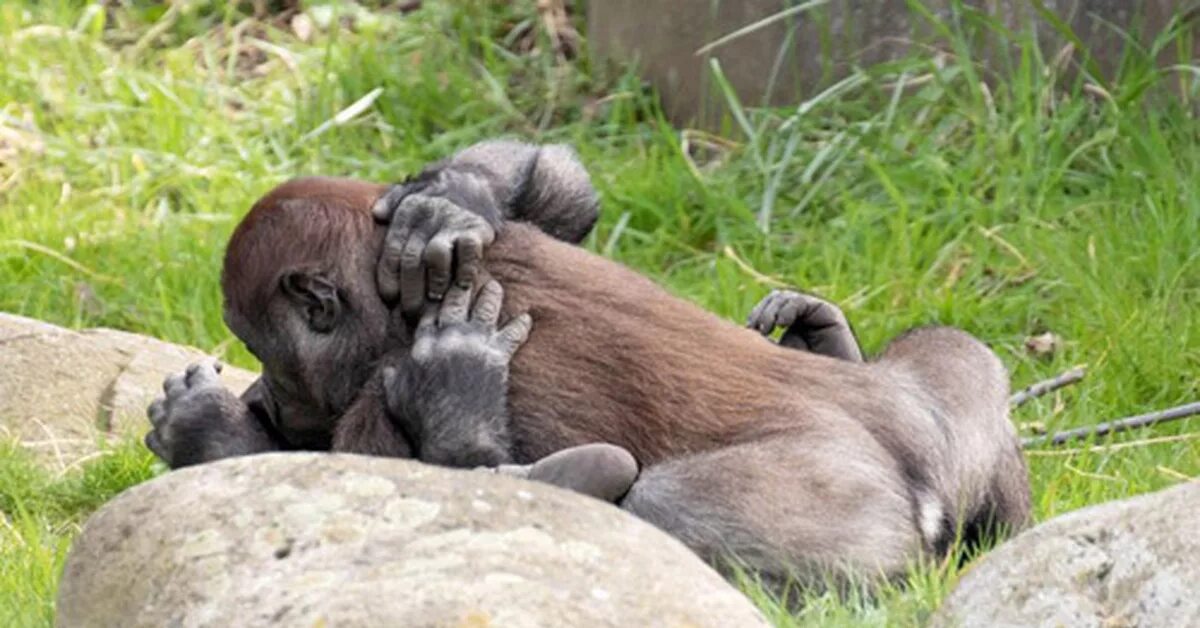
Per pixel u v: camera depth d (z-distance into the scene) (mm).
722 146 20094
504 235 10461
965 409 10875
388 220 10414
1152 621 8062
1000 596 8422
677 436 10039
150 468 13516
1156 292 16766
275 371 10594
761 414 10117
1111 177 18422
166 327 17812
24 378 15070
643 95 21359
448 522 8031
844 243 17969
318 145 21094
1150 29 19234
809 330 12188
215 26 23875
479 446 9727
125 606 8094
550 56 22375
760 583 9453
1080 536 8391
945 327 11695
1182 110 18812
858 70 19422
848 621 9023
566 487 9078
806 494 9719
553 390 10000
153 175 20547
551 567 7828
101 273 18891
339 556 7891
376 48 22734
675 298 10648
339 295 10305
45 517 12930
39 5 24172
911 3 18938
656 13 21125
